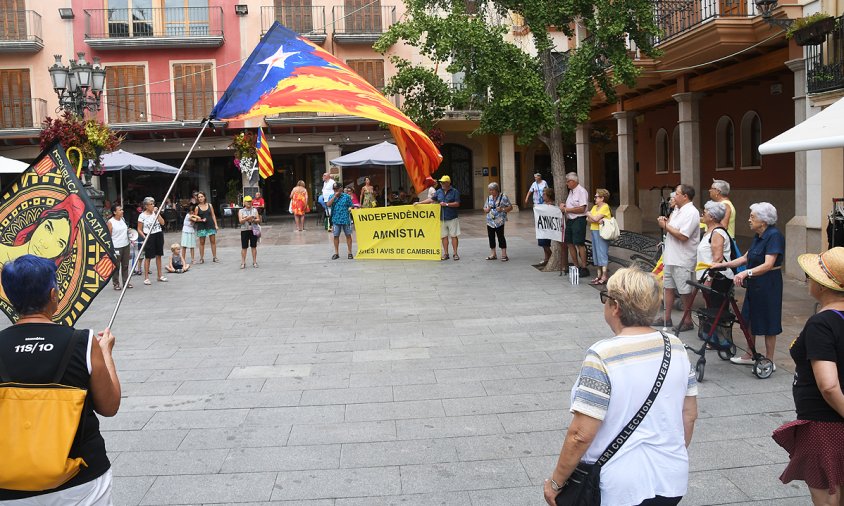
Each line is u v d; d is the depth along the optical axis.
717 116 19.69
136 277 14.62
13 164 10.94
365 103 6.88
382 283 12.70
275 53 6.86
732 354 7.18
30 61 28.45
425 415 5.87
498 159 33.34
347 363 7.50
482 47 12.58
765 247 6.52
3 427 2.73
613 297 2.85
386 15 30.06
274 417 5.91
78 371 2.87
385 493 4.51
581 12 13.15
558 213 12.93
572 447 2.71
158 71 29.38
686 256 7.97
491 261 15.12
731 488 4.45
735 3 13.73
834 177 10.93
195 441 5.42
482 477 4.70
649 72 15.67
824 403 3.31
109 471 3.02
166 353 8.13
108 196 30.72
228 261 16.78
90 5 28.78
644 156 24.58
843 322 3.24
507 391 6.42
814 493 3.38
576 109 13.12
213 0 29.45
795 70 12.11
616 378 2.69
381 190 32.84
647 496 2.68
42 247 3.72
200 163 31.92
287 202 33.88
